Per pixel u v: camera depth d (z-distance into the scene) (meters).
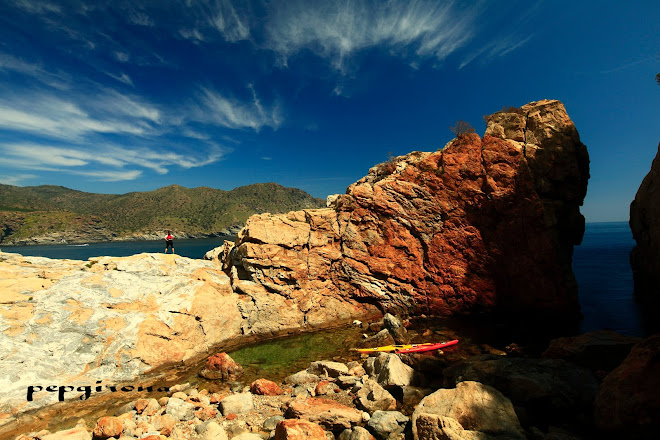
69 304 18.80
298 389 15.83
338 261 30.25
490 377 13.75
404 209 30.89
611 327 24.42
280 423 10.52
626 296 33.31
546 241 26.98
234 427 12.45
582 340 16.94
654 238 26.56
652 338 10.45
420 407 11.39
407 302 29.48
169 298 22.31
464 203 30.03
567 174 27.72
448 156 30.88
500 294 28.70
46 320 17.47
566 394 12.23
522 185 28.33
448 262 29.78
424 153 35.59
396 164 36.12
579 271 50.28
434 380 16.45
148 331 19.70
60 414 14.36
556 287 26.94
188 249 126.75
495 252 28.94
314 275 29.09
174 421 12.77
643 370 9.73
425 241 30.33
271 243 28.06
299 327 26.77
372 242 30.53
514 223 28.38
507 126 30.56
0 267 19.58
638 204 30.94
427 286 29.67
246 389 16.56
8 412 13.38
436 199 30.59
